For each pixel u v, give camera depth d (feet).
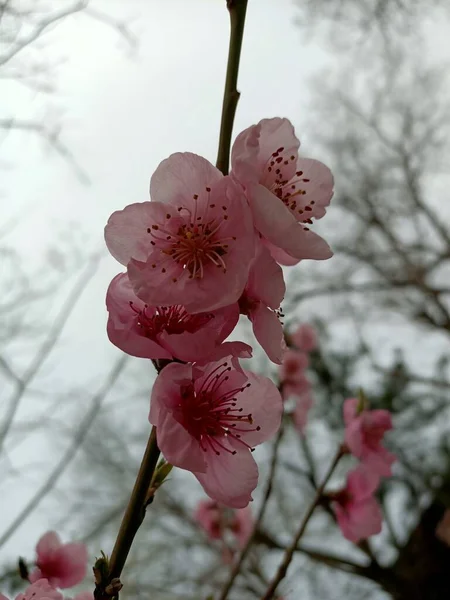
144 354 0.48
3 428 1.17
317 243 0.48
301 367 1.35
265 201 0.47
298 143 0.60
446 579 2.04
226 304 0.48
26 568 0.84
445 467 2.17
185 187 0.54
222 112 0.55
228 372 0.55
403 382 2.31
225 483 0.53
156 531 2.40
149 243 0.53
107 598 0.49
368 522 1.00
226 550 1.54
